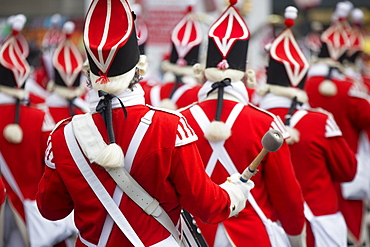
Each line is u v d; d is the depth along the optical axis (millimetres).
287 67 12164
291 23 12328
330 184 12875
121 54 8266
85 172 8438
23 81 14078
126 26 8391
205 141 10297
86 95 18594
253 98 14266
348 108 16016
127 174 8367
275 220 10859
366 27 37406
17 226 13977
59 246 14398
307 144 12516
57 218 9117
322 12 37125
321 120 12609
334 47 16656
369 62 27125
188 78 15539
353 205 16219
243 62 10602
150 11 27094
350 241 16109
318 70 16531
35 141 13961
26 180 13977
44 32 32812
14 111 13898
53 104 15461
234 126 10250
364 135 16578
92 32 8398
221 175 10234
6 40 14000
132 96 8531
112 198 8422
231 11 10828
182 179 8438
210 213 8516
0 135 13828
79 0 34281
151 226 8516
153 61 26922
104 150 8156
